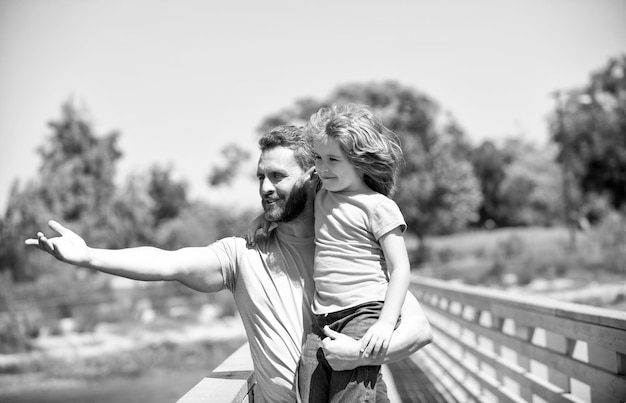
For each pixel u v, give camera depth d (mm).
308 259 3047
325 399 2725
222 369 3502
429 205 54062
